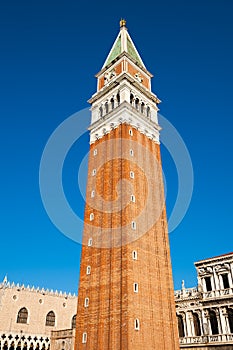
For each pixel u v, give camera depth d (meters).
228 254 64.75
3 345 80.62
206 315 63.59
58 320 92.25
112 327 51.25
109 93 80.69
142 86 81.06
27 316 87.50
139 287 54.09
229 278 63.09
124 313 50.44
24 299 88.62
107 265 58.03
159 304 56.50
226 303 61.09
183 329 66.75
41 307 90.62
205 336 61.09
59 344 70.88
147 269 57.69
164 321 55.62
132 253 56.22
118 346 49.09
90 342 53.75
